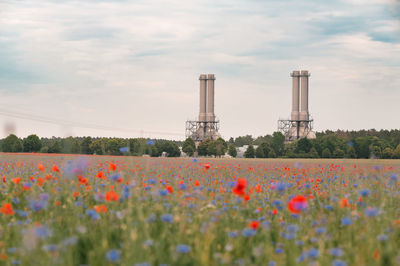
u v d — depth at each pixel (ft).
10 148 455.22
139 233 23.72
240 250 23.88
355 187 50.52
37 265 19.26
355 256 21.18
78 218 29.60
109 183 46.55
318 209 39.88
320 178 70.90
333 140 593.01
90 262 21.08
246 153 599.16
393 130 602.03
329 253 21.53
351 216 31.65
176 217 26.73
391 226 28.32
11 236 26.66
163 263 21.52
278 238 26.84
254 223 25.90
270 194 47.24
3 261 21.21
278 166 132.36
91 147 442.09
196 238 23.38
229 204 37.52
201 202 33.99
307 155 575.79
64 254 20.57
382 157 427.74
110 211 31.37
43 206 28.89
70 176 27.68
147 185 45.16
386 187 50.52
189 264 21.42
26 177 60.90
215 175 75.77
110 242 25.02
